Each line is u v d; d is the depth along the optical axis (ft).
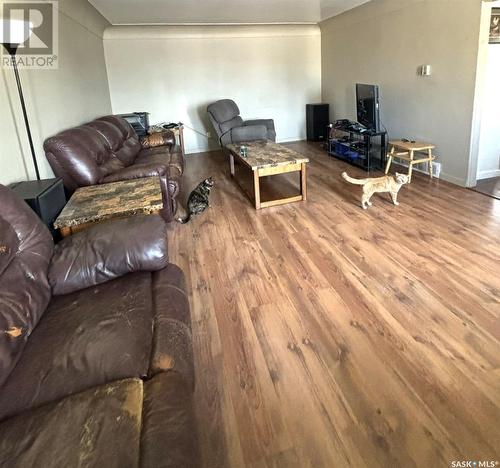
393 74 16.30
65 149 9.62
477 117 12.48
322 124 23.49
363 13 17.69
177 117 22.65
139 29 20.35
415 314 6.67
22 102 7.88
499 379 5.23
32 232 5.40
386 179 11.82
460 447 4.33
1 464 2.90
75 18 14.08
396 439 4.47
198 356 5.94
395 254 8.89
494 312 6.61
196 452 3.16
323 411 4.89
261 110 23.73
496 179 13.89
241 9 16.94
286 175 16.28
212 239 10.34
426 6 13.76
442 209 11.45
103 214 7.30
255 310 7.05
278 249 9.52
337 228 10.59
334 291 7.52
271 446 4.47
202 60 21.95
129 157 13.85
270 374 5.52
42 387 3.72
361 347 5.96
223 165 19.21
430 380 5.26
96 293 5.26
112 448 2.97
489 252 8.72
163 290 5.29
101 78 18.97
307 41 23.09
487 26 11.63
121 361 3.97
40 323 4.75
